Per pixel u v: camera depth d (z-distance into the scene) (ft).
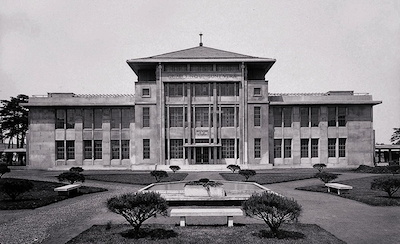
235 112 153.17
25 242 37.70
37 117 160.35
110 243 35.45
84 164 159.74
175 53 163.43
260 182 91.97
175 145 153.48
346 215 50.85
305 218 48.75
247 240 35.81
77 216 51.44
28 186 65.92
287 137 159.84
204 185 59.98
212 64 154.51
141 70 167.02
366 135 160.66
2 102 254.68
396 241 37.27
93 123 161.58
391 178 64.80
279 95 162.50
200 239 36.35
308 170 140.87
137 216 39.04
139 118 154.20
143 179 102.68
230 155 153.69
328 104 159.63
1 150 201.57
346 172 131.34
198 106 153.89
